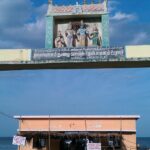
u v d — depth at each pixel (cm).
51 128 3538
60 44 2311
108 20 2272
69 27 2333
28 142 3562
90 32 2319
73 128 3516
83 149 3519
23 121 3581
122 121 3481
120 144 3447
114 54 2158
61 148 3588
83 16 2320
